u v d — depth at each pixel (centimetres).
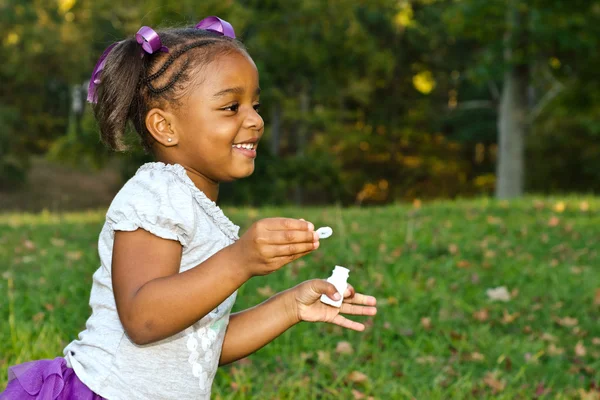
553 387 385
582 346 435
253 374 376
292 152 3156
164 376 204
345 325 233
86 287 499
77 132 2423
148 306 181
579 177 3200
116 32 2447
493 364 409
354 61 2388
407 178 3378
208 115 204
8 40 2962
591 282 589
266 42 2097
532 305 521
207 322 213
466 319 480
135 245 194
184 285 181
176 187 203
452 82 3334
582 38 1719
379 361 400
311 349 415
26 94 3142
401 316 470
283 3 2088
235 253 181
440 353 421
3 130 2878
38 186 3225
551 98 2166
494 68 1852
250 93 210
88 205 3027
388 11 3091
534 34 1731
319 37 2225
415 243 684
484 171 3497
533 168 3197
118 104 212
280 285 525
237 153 210
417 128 3372
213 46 209
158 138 209
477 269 612
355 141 3088
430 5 3164
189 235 199
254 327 233
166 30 217
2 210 2819
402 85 3353
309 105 3212
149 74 208
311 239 178
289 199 3175
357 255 618
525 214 934
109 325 204
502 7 1747
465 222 850
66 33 3064
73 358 206
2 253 629
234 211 961
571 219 889
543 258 675
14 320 421
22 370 208
